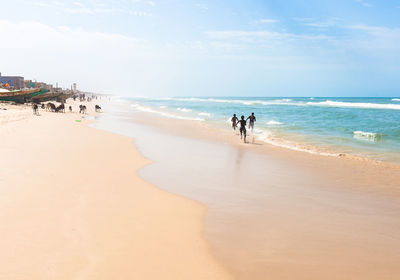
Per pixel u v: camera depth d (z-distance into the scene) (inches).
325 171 431.5
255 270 169.2
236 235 215.9
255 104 3459.6
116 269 162.6
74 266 163.2
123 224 224.8
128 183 338.0
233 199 299.4
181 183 352.2
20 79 5457.7
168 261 174.6
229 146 652.1
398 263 181.6
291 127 1055.6
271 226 234.7
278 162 491.2
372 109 2171.5
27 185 302.8
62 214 236.1
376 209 279.9
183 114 1822.1
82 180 336.5
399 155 561.0
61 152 485.4
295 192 328.8
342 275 166.7
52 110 1545.3
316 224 241.1
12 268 158.7
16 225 211.9
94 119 1293.1
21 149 481.4
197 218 245.3
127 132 857.5
